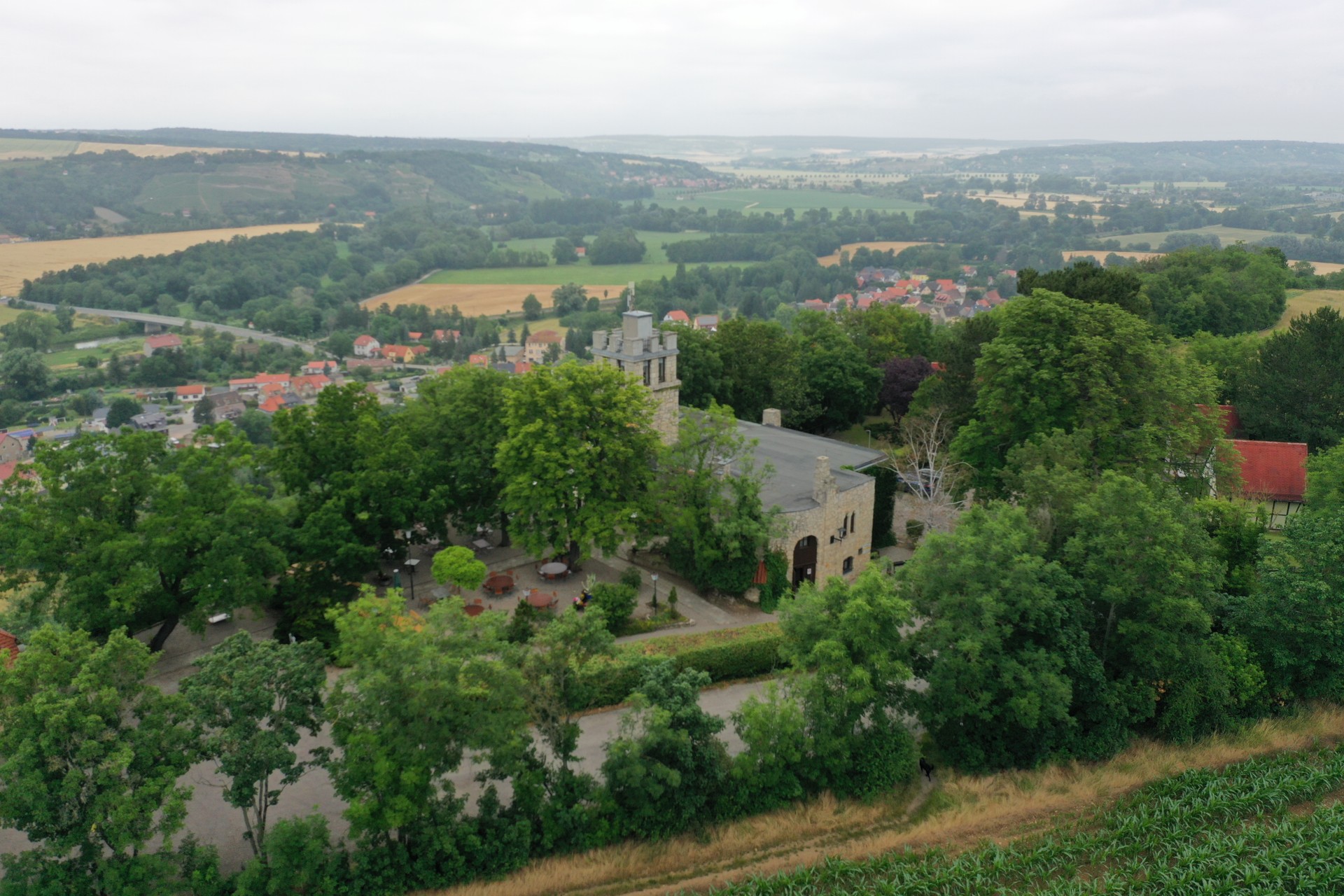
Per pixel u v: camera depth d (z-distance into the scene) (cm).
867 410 10900
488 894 3928
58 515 5225
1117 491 5028
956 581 4819
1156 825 4438
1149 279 13588
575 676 4156
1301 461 8150
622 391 6575
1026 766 4962
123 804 3406
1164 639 4803
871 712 4775
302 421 6347
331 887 3778
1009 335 7425
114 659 3662
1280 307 14075
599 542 6431
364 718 3803
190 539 5391
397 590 4153
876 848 4325
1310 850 4188
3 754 3534
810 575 6656
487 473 7131
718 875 4147
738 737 4944
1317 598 5056
